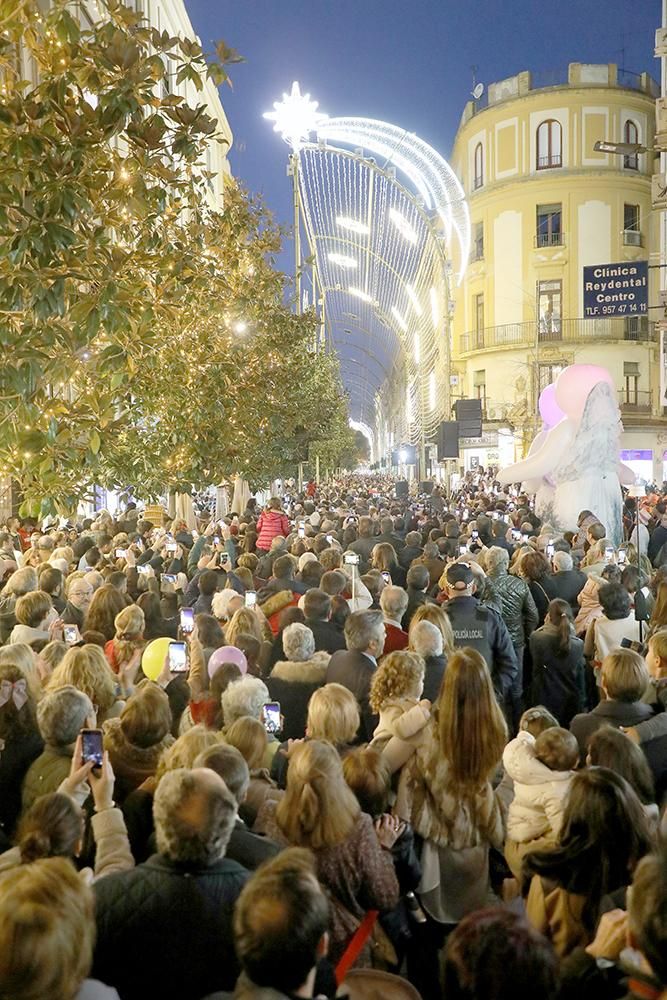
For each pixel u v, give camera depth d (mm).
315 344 38406
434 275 40969
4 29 6508
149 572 9461
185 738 3959
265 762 4398
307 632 5926
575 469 19125
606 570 8461
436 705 4258
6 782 4332
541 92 49062
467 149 53594
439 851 4141
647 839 3158
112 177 7312
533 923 3287
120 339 7008
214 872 2938
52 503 6777
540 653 7047
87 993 2291
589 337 48469
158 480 13492
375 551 10352
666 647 5410
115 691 5098
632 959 2303
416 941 4043
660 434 47500
